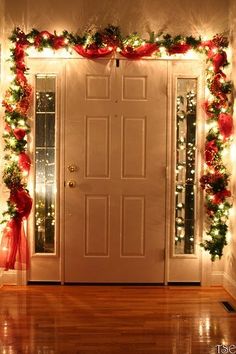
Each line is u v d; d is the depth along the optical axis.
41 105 4.16
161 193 4.20
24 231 4.08
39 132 4.18
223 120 3.96
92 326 3.20
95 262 4.21
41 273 4.20
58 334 3.06
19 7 4.03
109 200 4.20
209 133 4.05
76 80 4.12
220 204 4.05
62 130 4.14
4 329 3.14
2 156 4.06
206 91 4.12
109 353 2.78
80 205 4.18
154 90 4.15
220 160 4.05
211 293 4.00
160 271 4.23
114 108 4.15
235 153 3.96
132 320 3.33
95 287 4.15
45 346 2.87
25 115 4.02
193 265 4.23
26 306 3.61
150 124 4.16
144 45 4.02
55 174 4.18
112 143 4.17
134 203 4.20
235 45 3.91
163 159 4.18
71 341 2.95
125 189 4.19
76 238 4.20
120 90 4.14
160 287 4.17
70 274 4.21
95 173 4.18
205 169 4.15
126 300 3.78
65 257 4.20
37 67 4.09
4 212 3.98
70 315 3.42
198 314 3.46
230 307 3.63
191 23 4.08
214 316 3.42
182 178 4.23
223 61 3.98
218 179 3.99
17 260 4.03
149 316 3.41
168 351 2.81
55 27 4.05
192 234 4.25
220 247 4.03
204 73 4.12
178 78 4.16
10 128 3.97
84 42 3.98
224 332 3.11
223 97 3.98
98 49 4.02
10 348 2.84
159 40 4.04
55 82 4.13
